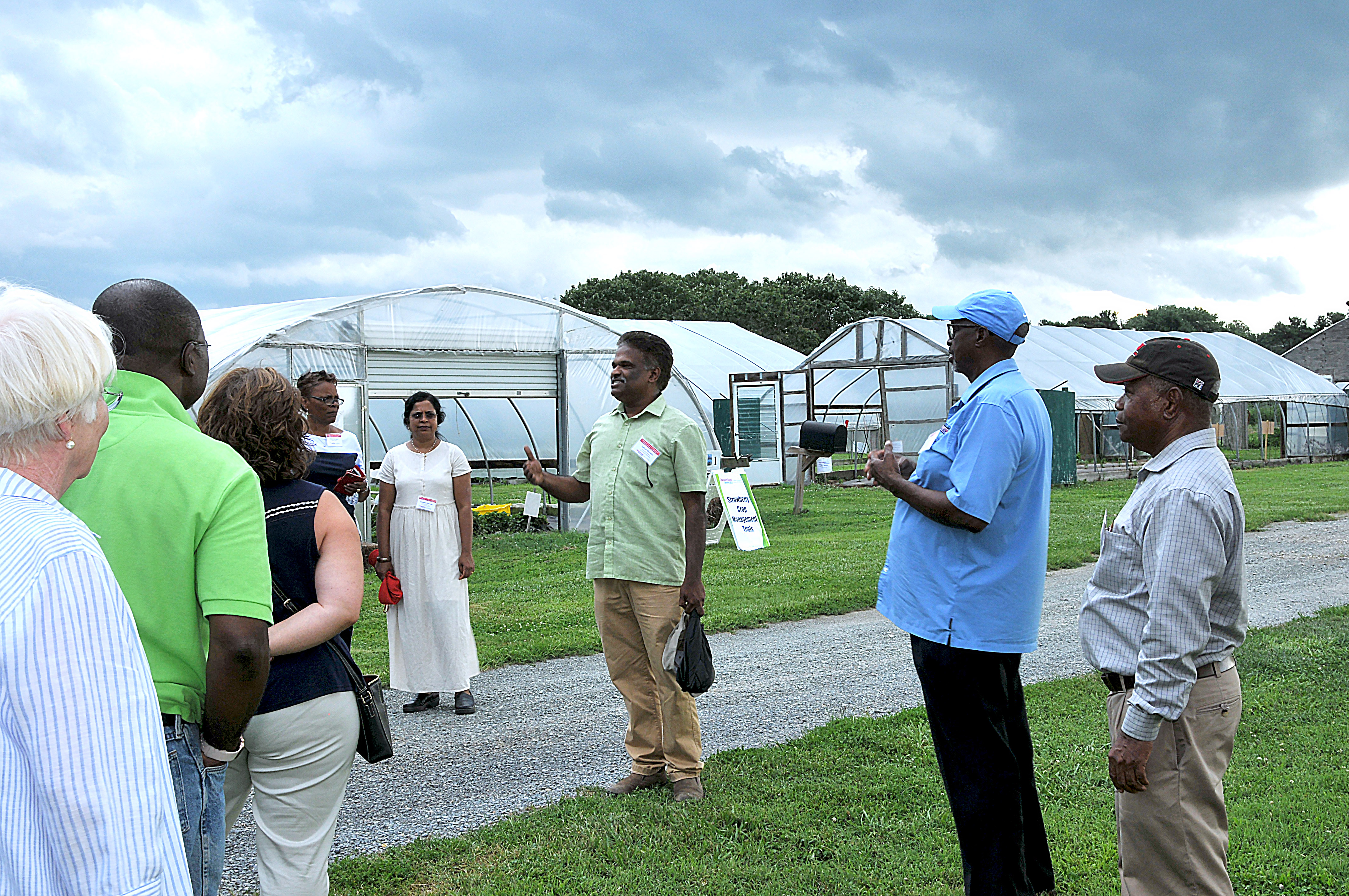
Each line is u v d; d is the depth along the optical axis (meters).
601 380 17.88
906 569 3.74
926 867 4.14
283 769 3.01
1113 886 3.94
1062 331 34.22
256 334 14.41
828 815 4.71
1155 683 2.84
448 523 6.78
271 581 2.57
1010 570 3.58
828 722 6.32
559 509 17.28
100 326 1.85
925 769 5.26
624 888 4.00
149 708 1.60
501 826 4.63
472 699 6.83
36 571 1.53
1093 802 4.80
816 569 12.18
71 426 1.77
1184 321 94.12
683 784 4.98
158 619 2.37
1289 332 101.00
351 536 3.21
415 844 4.46
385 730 3.24
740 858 4.27
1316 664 7.36
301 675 3.01
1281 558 13.03
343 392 15.00
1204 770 2.92
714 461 15.12
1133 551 3.03
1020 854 3.62
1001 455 3.50
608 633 5.14
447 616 6.70
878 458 3.66
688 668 4.69
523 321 16.95
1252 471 29.69
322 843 3.11
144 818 1.54
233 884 4.18
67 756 1.48
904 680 7.38
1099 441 34.16
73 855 1.48
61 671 1.50
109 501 2.36
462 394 16.31
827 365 27.11
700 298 77.62
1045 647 8.53
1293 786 4.95
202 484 2.42
